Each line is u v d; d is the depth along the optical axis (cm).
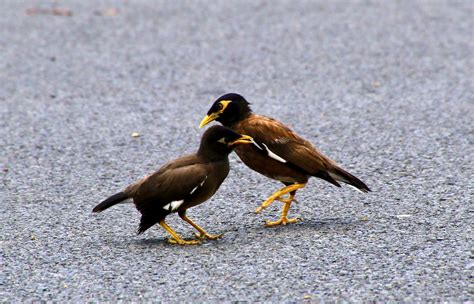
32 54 2272
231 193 1309
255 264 1012
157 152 1538
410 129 1617
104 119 1748
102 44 2359
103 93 1936
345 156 1479
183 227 1173
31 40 2411
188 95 1902
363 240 1079
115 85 1995
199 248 1079
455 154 1459
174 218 1211
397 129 1622
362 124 1662
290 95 1877
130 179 1398
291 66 2111
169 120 1731
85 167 1464
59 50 2309
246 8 2752
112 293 945
